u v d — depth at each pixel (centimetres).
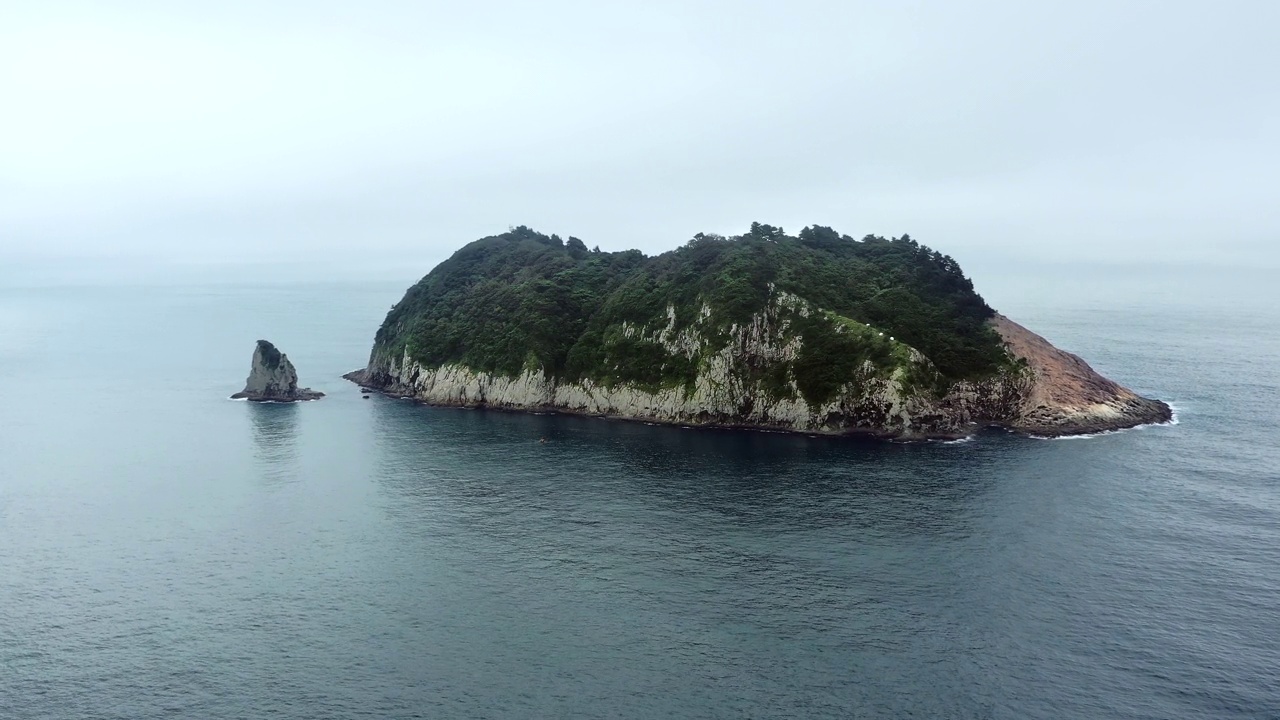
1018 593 8369
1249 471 12188
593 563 9306
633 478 12594
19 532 10494
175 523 10806
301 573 9138
